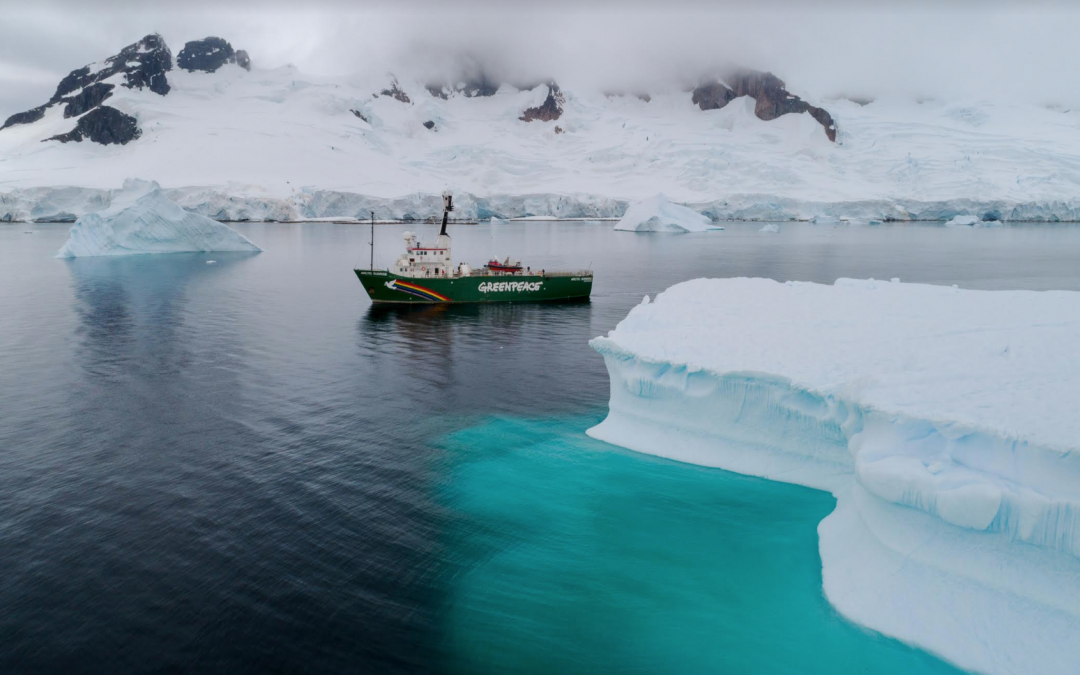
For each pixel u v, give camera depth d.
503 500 20.03
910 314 24.28
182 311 50.97
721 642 14.13
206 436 24.86
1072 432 13.47
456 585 15.95
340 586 15.80
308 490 20.59
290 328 45.00
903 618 13.84
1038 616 12.60
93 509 19.11
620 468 21.95
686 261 91.31
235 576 16.05
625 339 24.11
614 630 14.53
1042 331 20.80
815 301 26.67
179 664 13.25
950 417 14.61
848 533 16.47
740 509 19.19
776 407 20.52
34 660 13.23
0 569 16.09
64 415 26.94
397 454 23.44
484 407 28.44
